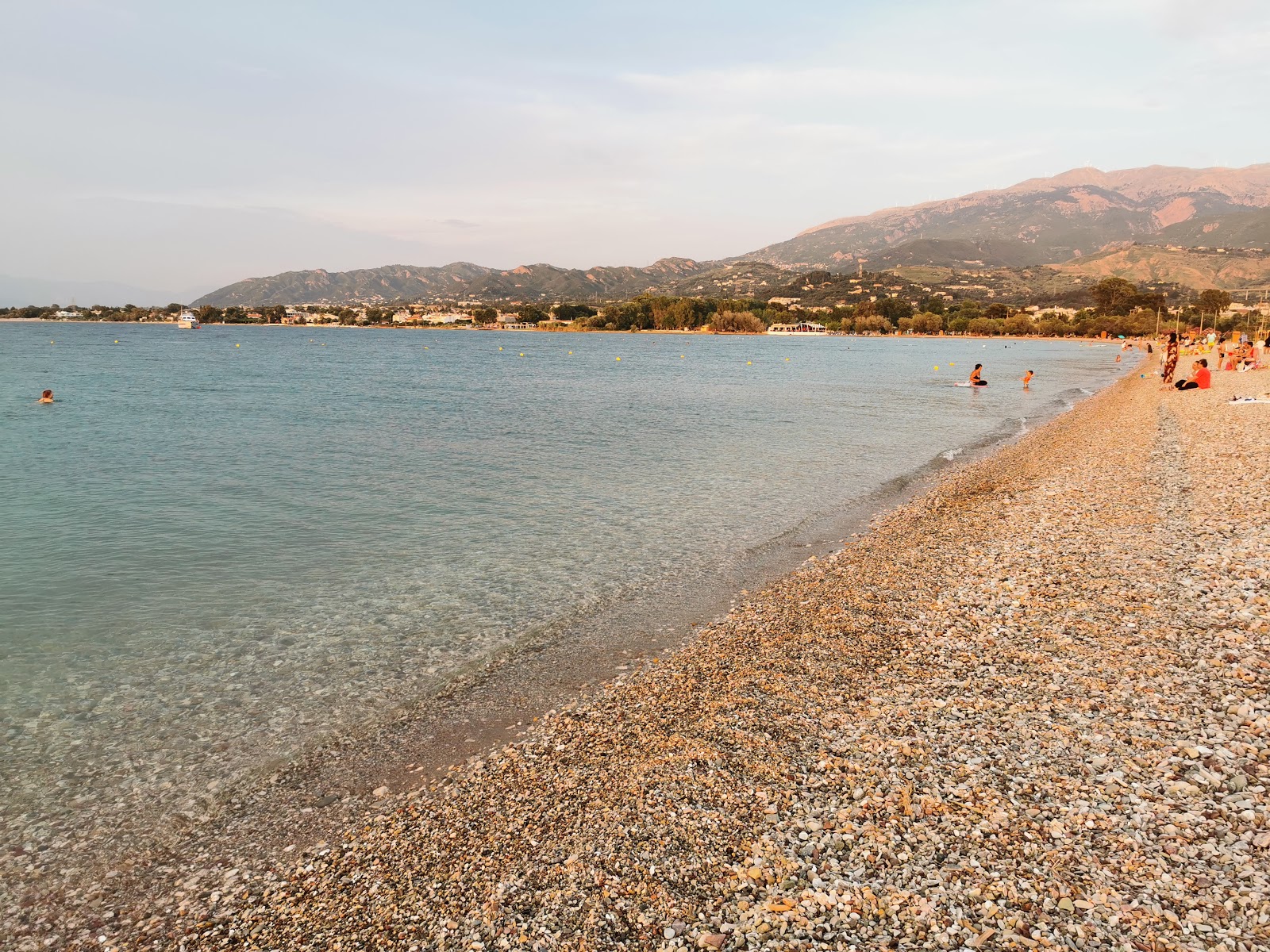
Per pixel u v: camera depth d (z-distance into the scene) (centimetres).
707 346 18588
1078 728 848
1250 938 534
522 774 862
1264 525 1574
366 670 1170
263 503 2259
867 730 891
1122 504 1931
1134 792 718
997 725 873
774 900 618
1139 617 1155
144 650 1249
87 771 909
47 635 1308
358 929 634
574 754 898
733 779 807
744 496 2344
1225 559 1381
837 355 13625
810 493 2378
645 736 923
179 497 2341
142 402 5144
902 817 712
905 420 4281
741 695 1016
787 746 871
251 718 1032
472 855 721
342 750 951
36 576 1602
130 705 1068
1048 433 3550
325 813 820
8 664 1195
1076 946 541
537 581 1573
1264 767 732
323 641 1280
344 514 2130
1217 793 700
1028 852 646
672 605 1420
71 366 8862
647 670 1130
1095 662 1015
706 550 1773
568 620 1359
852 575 1516
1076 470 2486
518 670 1160
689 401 5522
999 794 735
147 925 661
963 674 1024
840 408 4994
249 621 1370
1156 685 928
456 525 2011
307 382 7094
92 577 1602
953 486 2375
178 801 850
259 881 712
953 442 3444
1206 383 4928
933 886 615
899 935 568
